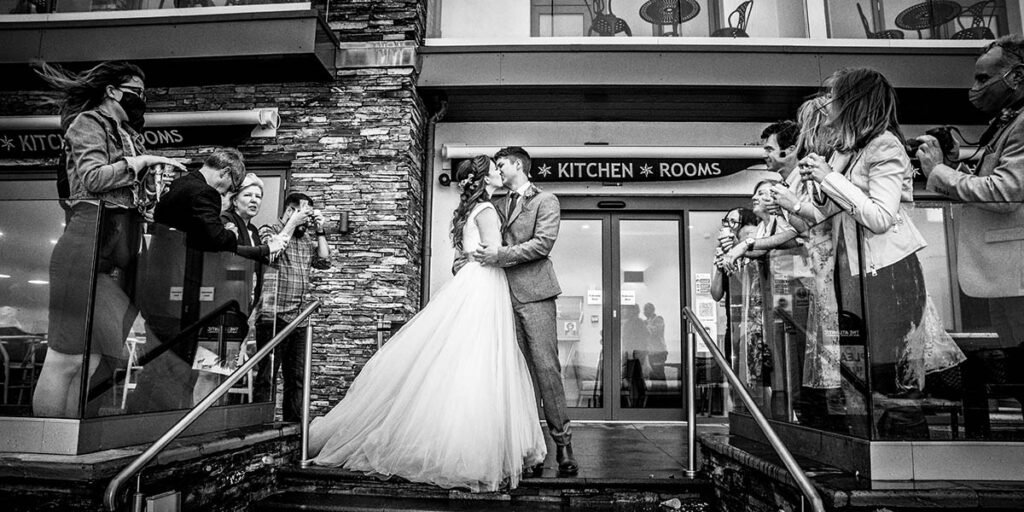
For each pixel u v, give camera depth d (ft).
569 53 19.67
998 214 7.34
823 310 8.11
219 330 10.56
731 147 20.47
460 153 20.83
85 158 8.80
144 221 8.70
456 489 10.09
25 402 7.79
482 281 10.90
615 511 9.93
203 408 8.22
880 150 7.54
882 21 21.31
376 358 11.55
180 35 18.30
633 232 22.26
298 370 13.09
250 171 19.66
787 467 6.93
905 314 7.07
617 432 17.87
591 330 21.91
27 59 18.70
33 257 7.95
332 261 18.74
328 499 10.13
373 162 19.10
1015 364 7.09
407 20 19.66
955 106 20.48
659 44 19.57
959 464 6.81
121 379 8.35
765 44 19.67
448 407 9.83
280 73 19.06
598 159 20.66
